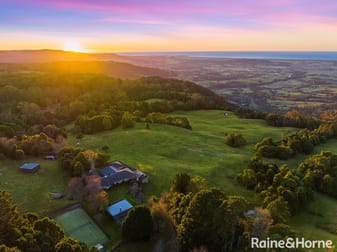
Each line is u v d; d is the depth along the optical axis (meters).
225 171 61.62
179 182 48.94
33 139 67.38
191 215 37.09
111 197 48.97
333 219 47.16
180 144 76.81
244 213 42.03
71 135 85.06
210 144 81.00
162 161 64.69
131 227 39.28
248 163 66.31
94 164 59.06
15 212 33.28
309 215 47.94
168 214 41.78
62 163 57.75
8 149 61.97
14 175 54.78
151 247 38.94
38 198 47.50
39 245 29.89
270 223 39.66
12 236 29.22
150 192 51.41
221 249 36.59
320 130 95.50
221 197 38.84
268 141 80.12
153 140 77.81
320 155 65.25
